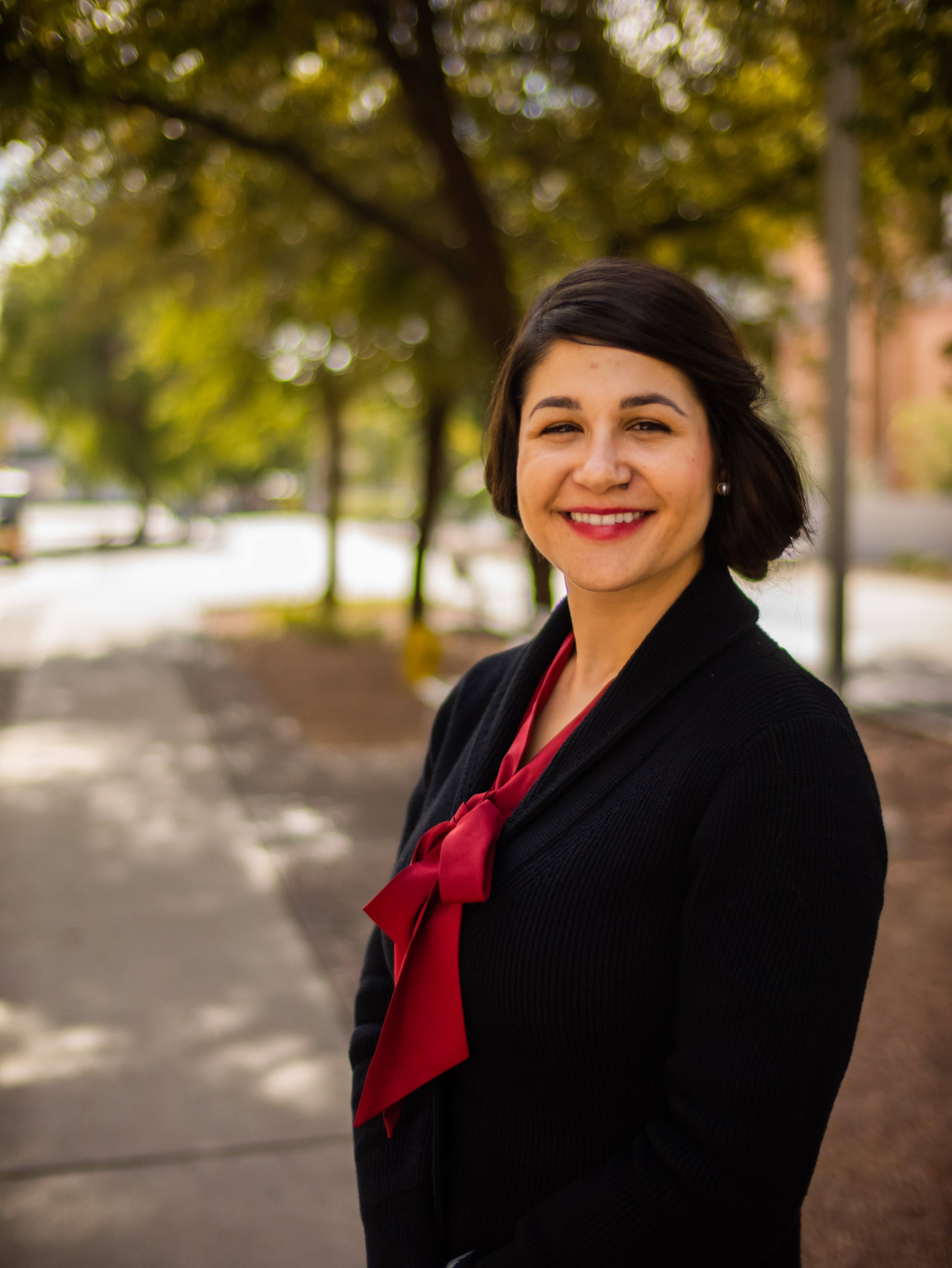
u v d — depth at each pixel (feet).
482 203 20.15
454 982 3.22
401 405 39.19
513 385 3.49
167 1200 8.05
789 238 27.14
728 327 3.26
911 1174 8.22
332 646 40.60
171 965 12.26
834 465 16.51
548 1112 3.14
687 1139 2.77
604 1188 2.88
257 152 20.49
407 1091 3.33
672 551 3.19
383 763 22.40
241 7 15.14
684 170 23.38
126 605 56.65
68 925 13.47
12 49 12.57
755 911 2.75
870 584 62.18
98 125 16.10
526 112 22.47
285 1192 8.16
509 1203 3.23
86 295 36.19
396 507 167.43
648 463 3.11
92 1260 7.42
